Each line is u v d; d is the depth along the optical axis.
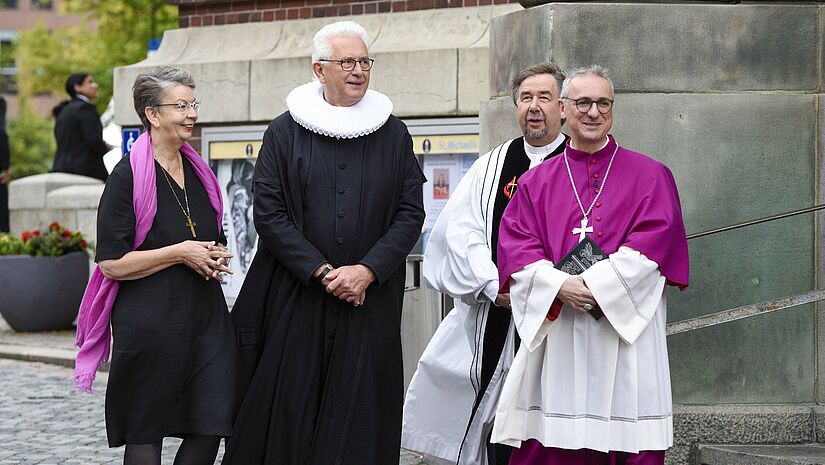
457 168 10.45
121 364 5.86
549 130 6.41
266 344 5.98
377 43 10.84
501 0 10.41
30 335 13.70
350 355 5.89
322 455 5.86
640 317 5.44
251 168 11.62
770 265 7.14
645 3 7.15
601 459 5.73
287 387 5.91
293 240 5.82
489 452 6.55
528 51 7.25
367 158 5.96
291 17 11.57
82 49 33.44
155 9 25.52
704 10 7.09
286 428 5.91
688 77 7.09
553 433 5.55
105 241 5.85
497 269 6.23
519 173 6.50
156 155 6.01
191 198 6.05
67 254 13.85
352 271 5.78
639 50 7.05
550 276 5.46
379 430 5.94
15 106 67.38
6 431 8.93
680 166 7.09
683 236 5.63
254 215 5.95
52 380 11.16
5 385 10.88
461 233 6.54
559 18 7.01
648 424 5.52
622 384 5.50
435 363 6.83
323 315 5.95
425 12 10.77
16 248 13.82
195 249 5.86
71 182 15.52
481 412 6.50
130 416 5.88
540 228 5.69
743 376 7.15
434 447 6.84
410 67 10.52
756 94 7.12
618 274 5.39
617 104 7.05
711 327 7.12
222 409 5.89
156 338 5.85
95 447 8.39
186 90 5.98
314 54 5.96
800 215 7.14
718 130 7.09
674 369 7.11
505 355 6.41
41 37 40.41
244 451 5.98
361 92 5.95
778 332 7.16
